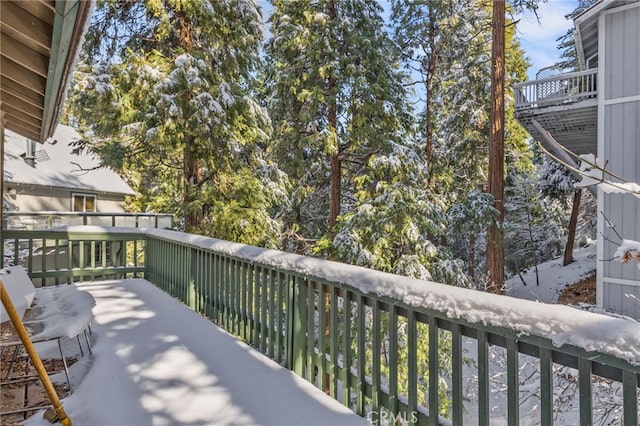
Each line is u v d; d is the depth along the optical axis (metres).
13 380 2.22
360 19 10.18
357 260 8.40
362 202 9.55
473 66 12.62
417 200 8.67
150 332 3.29
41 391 2.29
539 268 15.17
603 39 7.52
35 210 12.57
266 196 10.04
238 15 8.63
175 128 7.65
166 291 4.90
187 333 3.29
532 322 1.27
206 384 2.38
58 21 1.68
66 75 2.39
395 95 10.91
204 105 7.85
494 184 9.09
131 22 8.28
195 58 8.02
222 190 8.96
